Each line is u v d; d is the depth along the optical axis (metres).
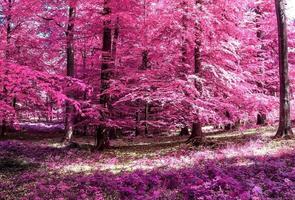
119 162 15.15
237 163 12.29
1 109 8.89
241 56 22.72
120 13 18.12
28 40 22.91
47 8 21.95
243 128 26.55
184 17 17.52
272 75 26.34
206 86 18.30
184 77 17.92
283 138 16.86
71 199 9.23
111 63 19.84
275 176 9.82
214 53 18.25
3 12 22.92
